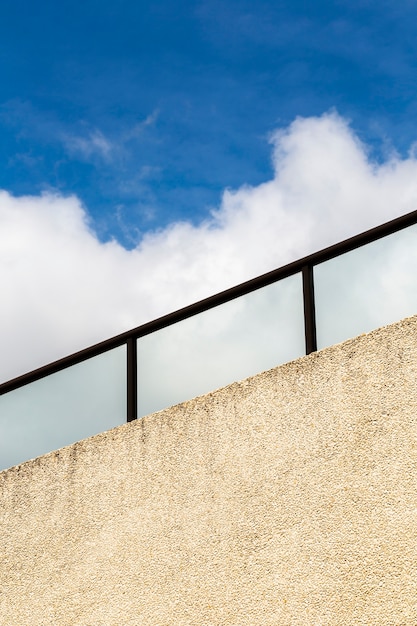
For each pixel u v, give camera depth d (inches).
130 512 256.7
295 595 217.3
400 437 213.0
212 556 235.5
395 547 205.6
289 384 236.8
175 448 254.2
